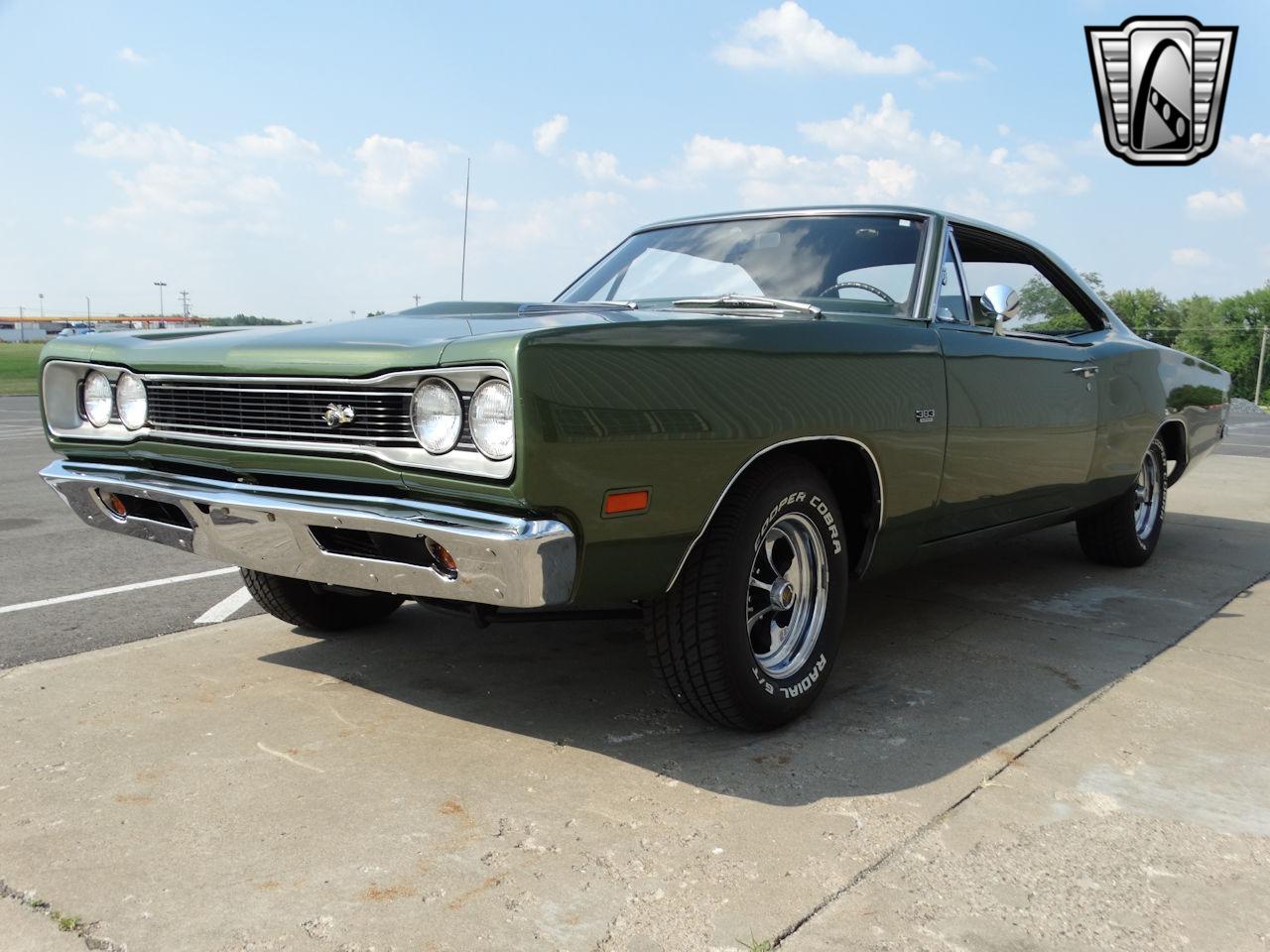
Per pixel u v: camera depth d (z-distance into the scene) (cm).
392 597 373
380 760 258
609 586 231
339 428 238
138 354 280
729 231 381
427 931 182
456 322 260
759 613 276
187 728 278
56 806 230
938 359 318
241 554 270
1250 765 263
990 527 368
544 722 286
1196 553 552
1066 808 236
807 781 248
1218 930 187
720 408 242
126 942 178
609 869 205
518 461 207
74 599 424
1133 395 453
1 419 1625
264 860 207
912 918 189
